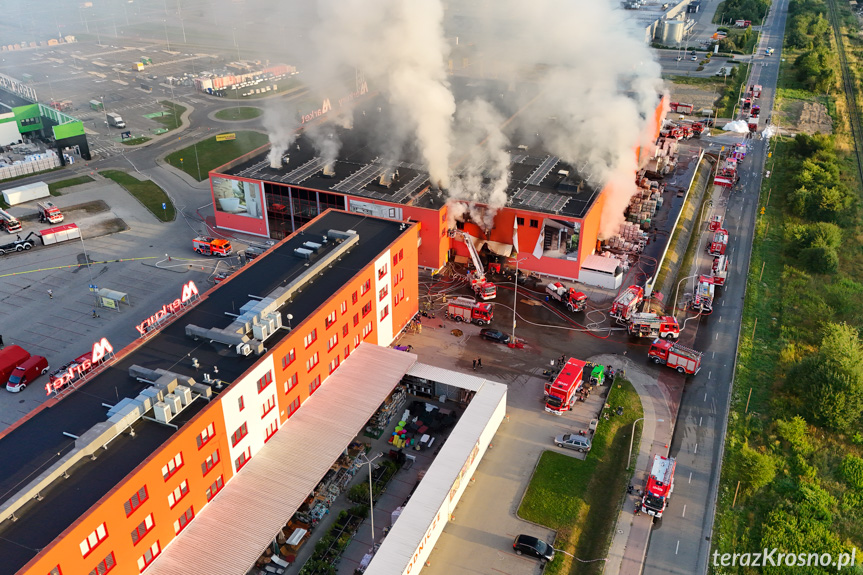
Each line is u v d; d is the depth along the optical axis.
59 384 54.25
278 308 60.84
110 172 128.50
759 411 66.06
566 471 58.22
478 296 84.62
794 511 54.47
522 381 69.56
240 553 45.94
